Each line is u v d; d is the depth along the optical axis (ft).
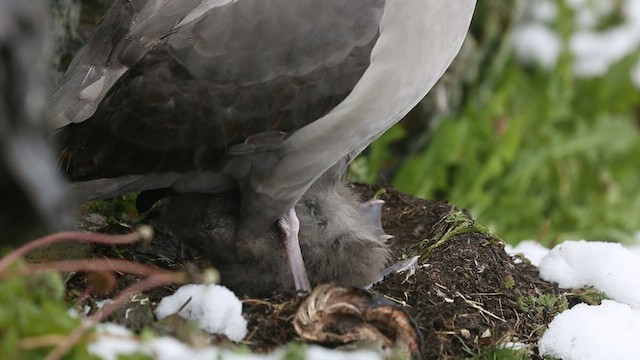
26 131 20.79
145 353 22.11
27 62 20.20
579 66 51.03
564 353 27.55
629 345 27.55
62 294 23.61
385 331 25.11
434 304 28.09
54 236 22.24
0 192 21.02
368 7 27.22
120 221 30.40
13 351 20.47
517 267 31.81
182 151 27.58
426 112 44.29
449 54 28.68
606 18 52.60
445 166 43.60
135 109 27.14
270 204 28.71
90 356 21.15
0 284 21.50
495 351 26.55
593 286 31.30
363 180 39.86
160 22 27.84
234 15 27.12
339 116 27.55
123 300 25.17
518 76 48.67
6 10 19.40
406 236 32.73
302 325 25.45
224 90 27.02
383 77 27.45
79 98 27.81
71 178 27.55
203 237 29.81
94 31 29.09
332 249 29.89
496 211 44.24
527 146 46.91
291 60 27.04
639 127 51.39
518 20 47.65
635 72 50.72
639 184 47.80
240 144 27.55
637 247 40.75
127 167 27.68
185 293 25.82
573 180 46.91
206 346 23.80
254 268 29.63
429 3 27.40
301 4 27.12
